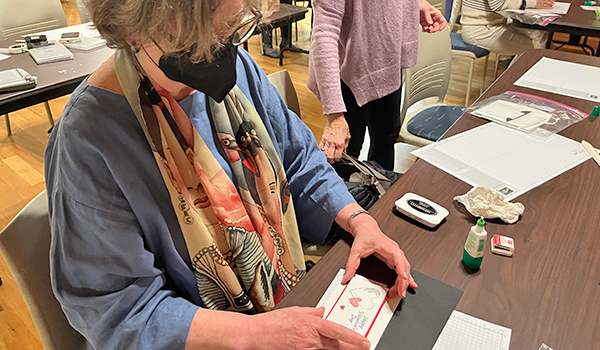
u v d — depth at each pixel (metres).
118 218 0.71
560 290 0.76
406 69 1.84
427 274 0.80
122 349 0.72
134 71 0.71
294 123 1.08
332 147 1.39
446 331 0.69
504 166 1.13
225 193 0.84
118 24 0.60
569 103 1.50
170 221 0.78
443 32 2.09
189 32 0.57
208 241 0.80
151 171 0.74
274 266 0.95
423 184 1.06
